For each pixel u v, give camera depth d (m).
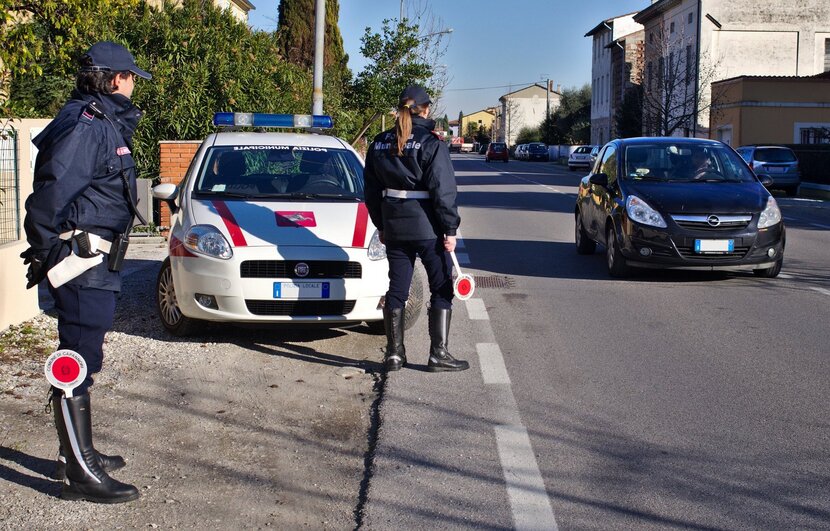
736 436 5.14
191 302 6.96
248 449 4.93
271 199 7.61
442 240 6.31
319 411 5.61
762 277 10.89
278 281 6.84
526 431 5.21
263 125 8.95
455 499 4.25
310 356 6.90
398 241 6.29
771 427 5.30
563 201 24.69
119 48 4.24
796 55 48.06
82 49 13.09
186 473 4.59
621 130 51.97
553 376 6.39
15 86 11.66
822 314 8.59
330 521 4.06
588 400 5.82
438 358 6.44
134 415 5.45
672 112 46.94
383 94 24.94
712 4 47.66
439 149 6.11
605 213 11.32
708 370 6.55
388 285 7.04
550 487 4.40
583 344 7.37
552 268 11.83
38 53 8.63
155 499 4.27
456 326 8.05
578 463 4.72
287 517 4.09
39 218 3.97
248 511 4.15
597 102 80.12
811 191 31.53
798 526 3.98
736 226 10.24
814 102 40.03
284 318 6.88
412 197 6.21
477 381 6.24
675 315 8.55
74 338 4.28
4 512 4.09
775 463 4.73
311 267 6.91
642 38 68.38
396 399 5.79
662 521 4.03
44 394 5.77
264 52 18.36
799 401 5.80
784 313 8.63
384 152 6.23
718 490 4.38
